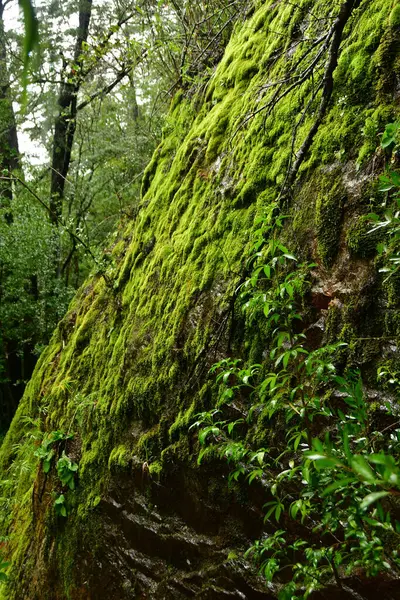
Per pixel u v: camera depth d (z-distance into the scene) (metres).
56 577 3.39
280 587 2.03
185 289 3.02
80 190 10.86
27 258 8.59
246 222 2.77
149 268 3.62
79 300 5.00
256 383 2.34
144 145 8.14
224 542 2.34
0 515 4.44
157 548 2.67
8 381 9.55
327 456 0.83
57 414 4.06
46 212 9.04
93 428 3.50
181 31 5.37
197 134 3.84
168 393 2.86
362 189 2.14
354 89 2.35
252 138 3.01
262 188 2.77
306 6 3.04
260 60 3.45
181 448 2.63
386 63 2.23
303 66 2.75
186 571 2.48
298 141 2.59
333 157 2.34
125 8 7.31
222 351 2.58
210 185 3.32
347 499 1.43
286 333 1.58
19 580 3.75
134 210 4.72
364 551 1.16
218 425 2.44
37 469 3.92
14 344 9.56
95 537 3.09
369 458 0.69
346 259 2.13
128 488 2.96
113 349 3.66
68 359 4.36
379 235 2.02
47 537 3.56
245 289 2.41
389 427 1.62
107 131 9.57
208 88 4.14
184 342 2.85
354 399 1.31
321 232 2.25
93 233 9.71
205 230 3.13
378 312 1.97
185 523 2.58
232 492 2.32
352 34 2.48
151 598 2.59
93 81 8.61
